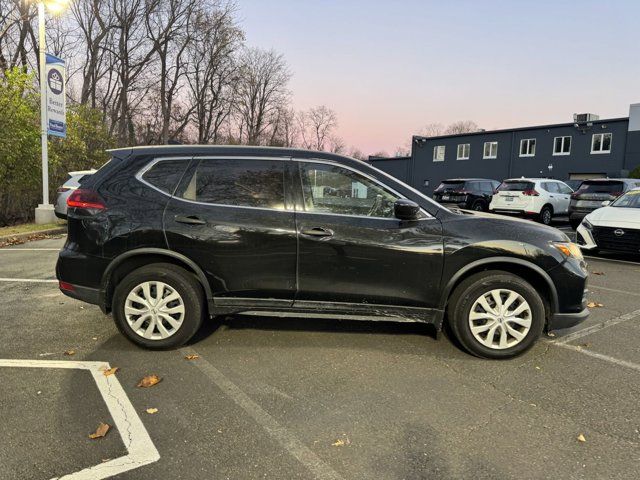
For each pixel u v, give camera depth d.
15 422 2.89
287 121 57.28
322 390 3.39
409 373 3.69
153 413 3.03
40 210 12.77
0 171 12.72
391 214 3.97
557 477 2.45
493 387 3.46
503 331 3.92
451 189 20.92
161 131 37.47
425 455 2.63
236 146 4.12
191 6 35.25
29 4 22.88
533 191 16.64
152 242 3.91
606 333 4.66
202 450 2.65
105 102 33.38
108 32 32.12
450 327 4.04
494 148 38.53
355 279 3.90
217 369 3.72
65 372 3.61
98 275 3.98
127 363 3.79
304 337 4.41
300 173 4.00
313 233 3.86
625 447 2.72
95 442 2.70
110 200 3.99
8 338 4.31
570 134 33.94
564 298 3.92
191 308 3.98
